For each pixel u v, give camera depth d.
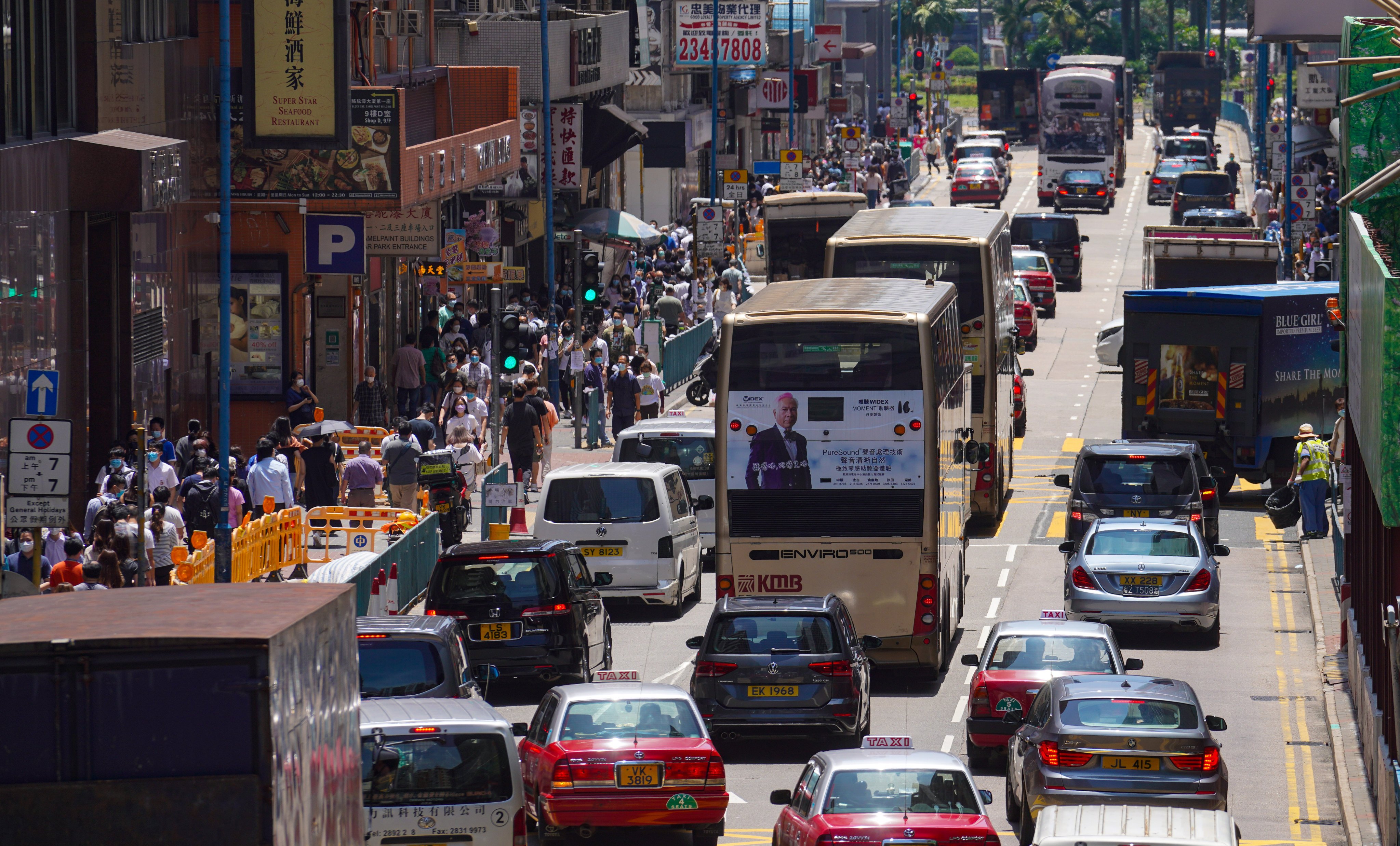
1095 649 60.41
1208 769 48.47
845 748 61.41
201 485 76.62
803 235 151.62
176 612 27.16
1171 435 109.88
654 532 82.31
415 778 41.69
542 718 50.94
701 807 47.91
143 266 91.06
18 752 24.84
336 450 89.31
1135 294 110.19
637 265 176.12
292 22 99.69
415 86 132.62
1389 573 56.78
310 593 29.09
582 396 125.38
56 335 81.75
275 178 103.75
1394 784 48.38
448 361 116.12
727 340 71.44
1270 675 73.75
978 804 42.78
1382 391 51.72
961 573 81.94
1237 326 108.19
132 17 91.25
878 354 70.81
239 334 108.00
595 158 177.38
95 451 86.88
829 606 61.59
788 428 71.12
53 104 82.19
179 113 97.50
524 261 174.88
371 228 115.62
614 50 173.38
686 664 74.44
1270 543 100.81
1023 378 147.12
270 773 25.06
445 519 88.94
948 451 75.12
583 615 67.19
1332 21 131.25
